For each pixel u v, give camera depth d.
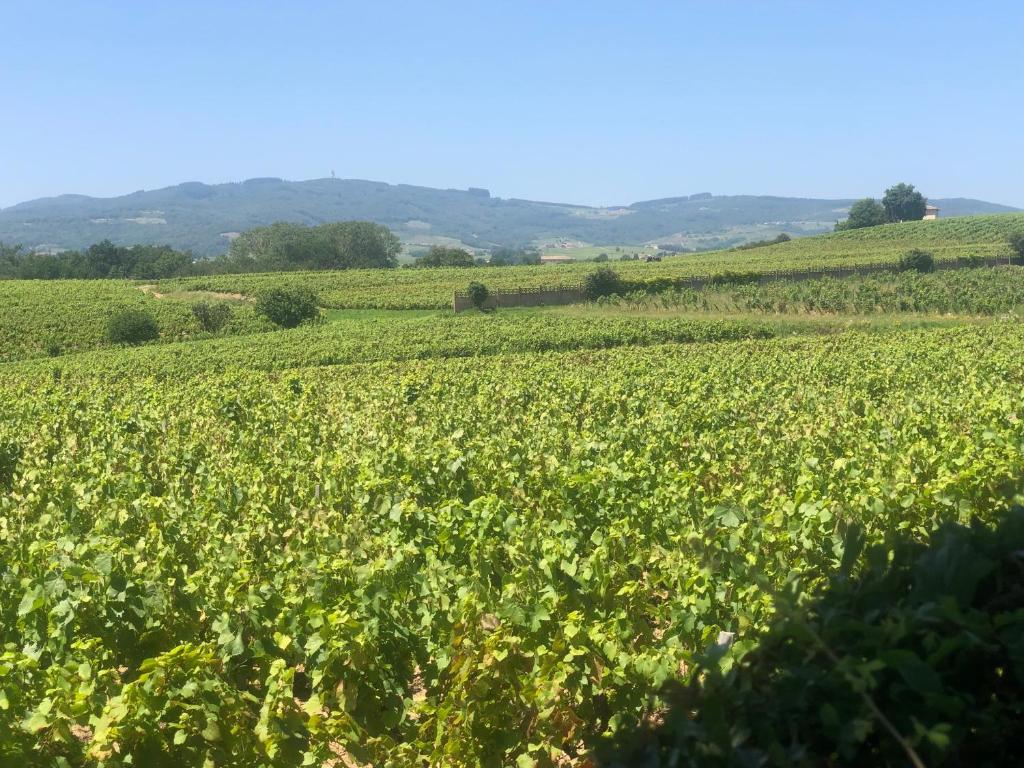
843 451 13.19
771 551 8.32
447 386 27.91
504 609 7.04
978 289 67.19
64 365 48.84
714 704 2.59
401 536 10.02
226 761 6.30
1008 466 8.73
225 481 13.75
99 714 6.29
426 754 6.76
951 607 2.55
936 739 2.30
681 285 78.12
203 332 70.69
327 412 23.97
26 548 10.19
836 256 112.62
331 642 6.85
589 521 10.55
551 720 6.77
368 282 106.06
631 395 23.81
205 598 8.27
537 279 99.56
